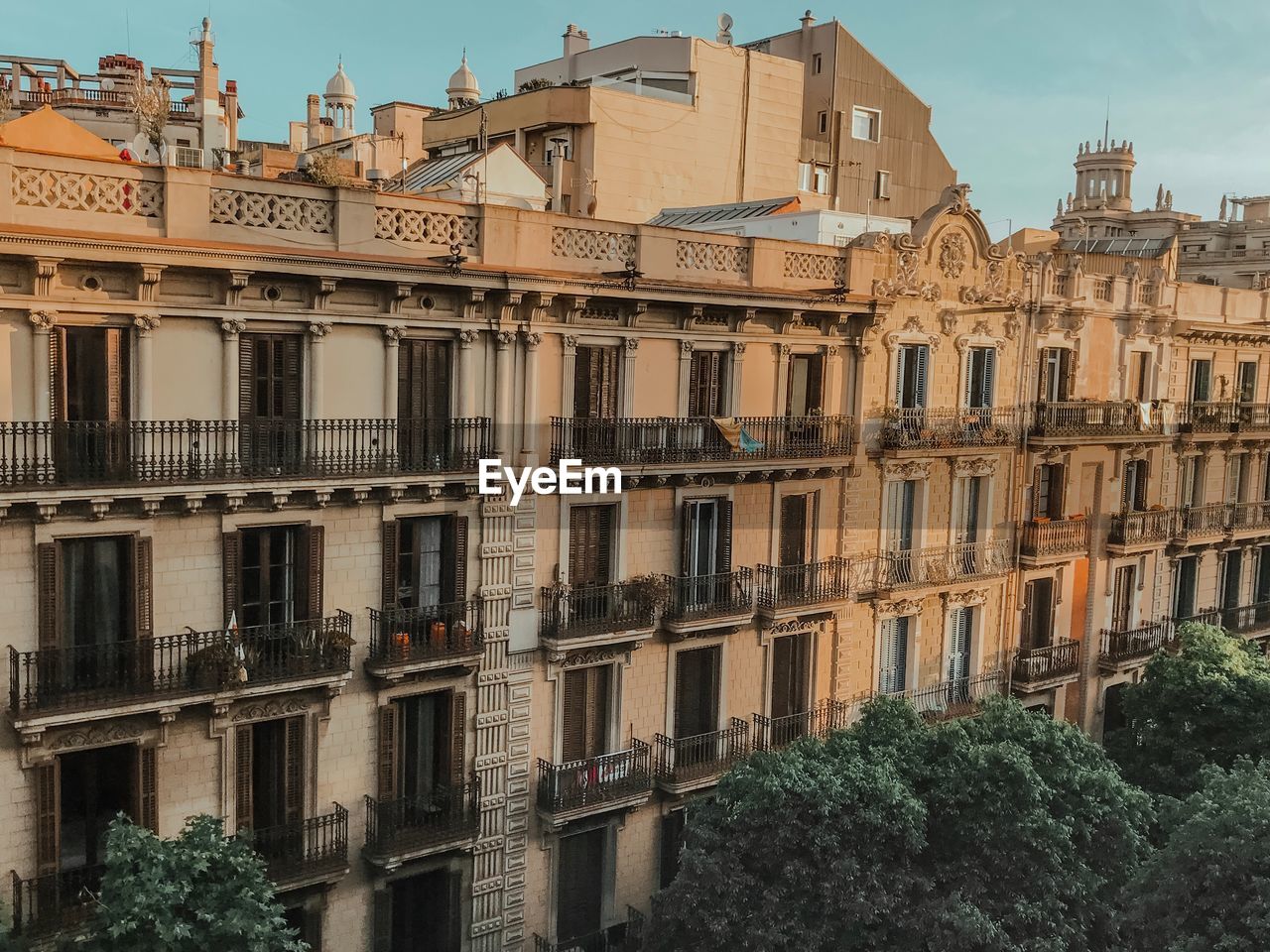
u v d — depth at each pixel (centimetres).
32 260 1877
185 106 4922
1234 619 4591
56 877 2017
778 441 2978
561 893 2812
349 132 6084
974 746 2506
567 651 2644
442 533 2492
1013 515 3741
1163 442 4216
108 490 1980
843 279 3117
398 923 2564
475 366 2461
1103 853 2438
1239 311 4512
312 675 2231
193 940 1831
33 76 4566
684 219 4044
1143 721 3434
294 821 2325
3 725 1978
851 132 5494
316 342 2228
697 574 2917
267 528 2236
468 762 2570
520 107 4475
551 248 2542
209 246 2016
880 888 2316
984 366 3594
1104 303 3941
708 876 2383
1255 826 2197
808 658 3194
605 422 2634
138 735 2100
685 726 2969
